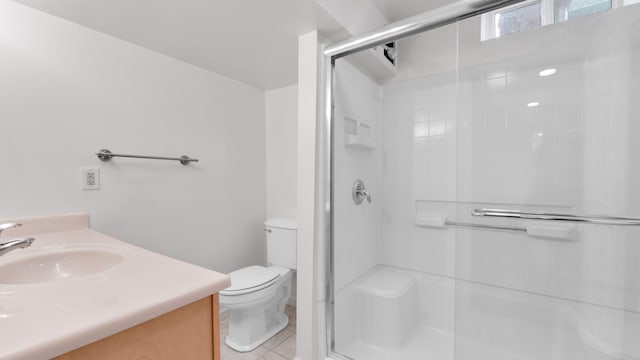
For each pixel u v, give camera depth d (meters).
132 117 1.54
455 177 1.84
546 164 1.47
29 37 1.19
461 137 1.68
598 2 1.46
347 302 1.64
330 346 1.48
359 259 1.86
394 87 2.06
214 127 1.98
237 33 1.45
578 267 1.39
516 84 1.54
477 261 1.62
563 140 1.43
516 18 1.63
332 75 1.51
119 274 0.66
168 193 1.71
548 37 1.45
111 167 1.45
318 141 1.47
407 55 2.03
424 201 1.95
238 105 2.16
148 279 0.63
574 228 1.40
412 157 2.00
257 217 2.32
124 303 0.51
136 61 1.55
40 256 0.87
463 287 1.63
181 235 1.78
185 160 1.76
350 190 1.76
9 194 1.13
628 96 1.27
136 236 1.55
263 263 2.37
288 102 2.27
